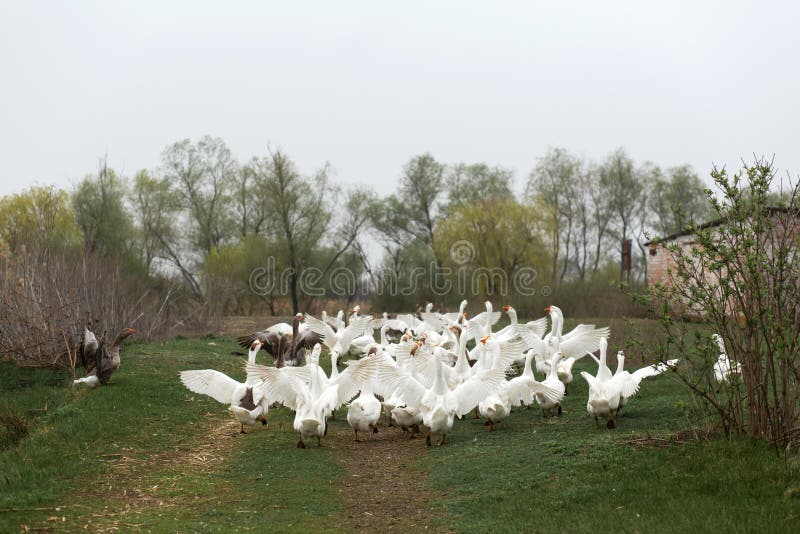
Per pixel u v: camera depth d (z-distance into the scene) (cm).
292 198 5256
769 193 1293
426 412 1328
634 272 5856
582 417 1505
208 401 1723
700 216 5684
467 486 1078
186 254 5662
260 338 2097
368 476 1166
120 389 1719
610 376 1393
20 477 1129
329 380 1503
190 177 5666
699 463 1045
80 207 4803
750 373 1129
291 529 927
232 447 1370
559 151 5859
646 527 852
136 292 3080
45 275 2245
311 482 1130
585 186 5909
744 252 1105
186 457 1298
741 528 828
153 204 5447
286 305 5503
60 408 1597
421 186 6009
